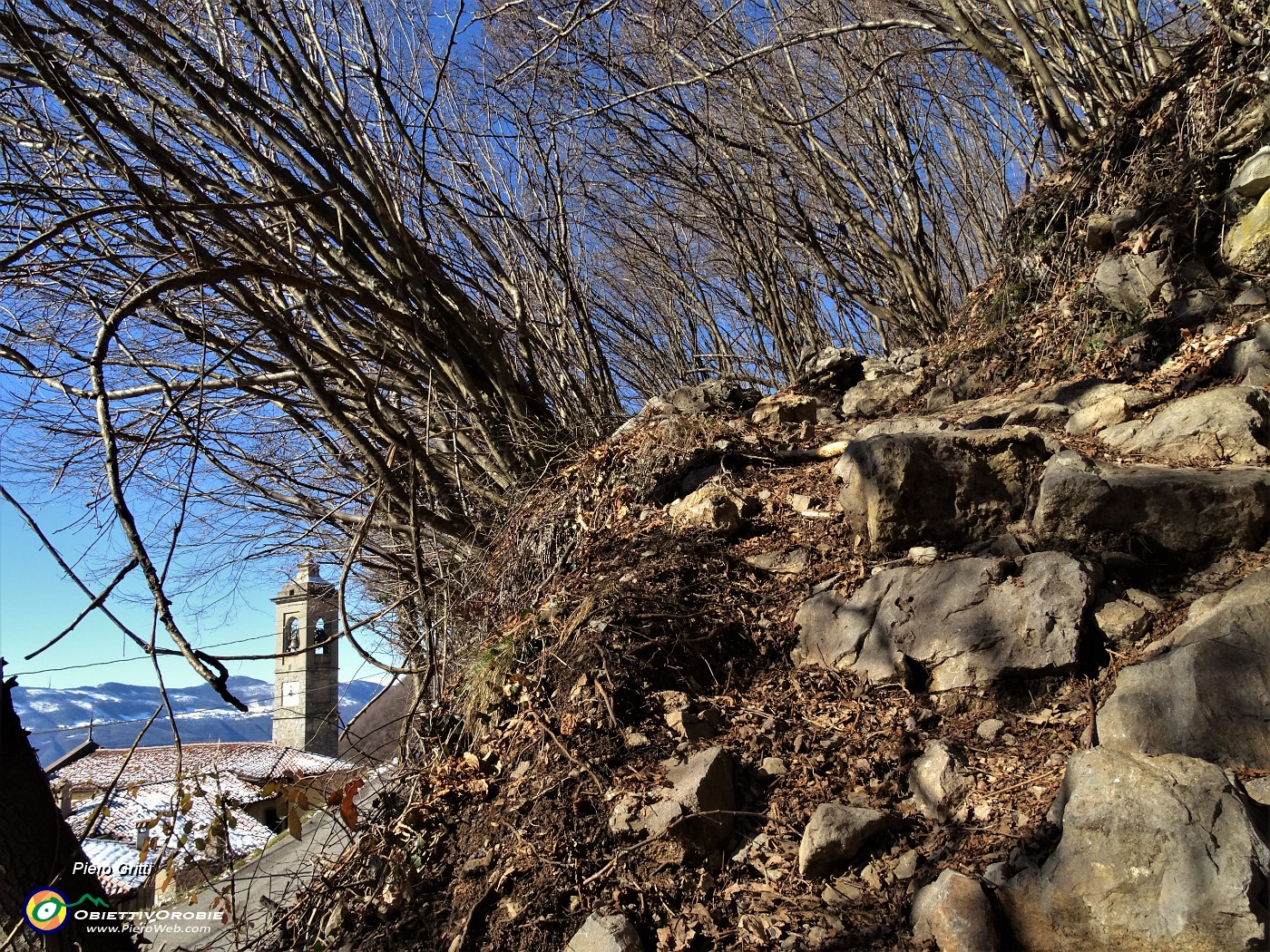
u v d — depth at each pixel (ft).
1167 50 24.63
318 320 18.94
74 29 15.78
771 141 32.22
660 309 40.98
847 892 9.39
